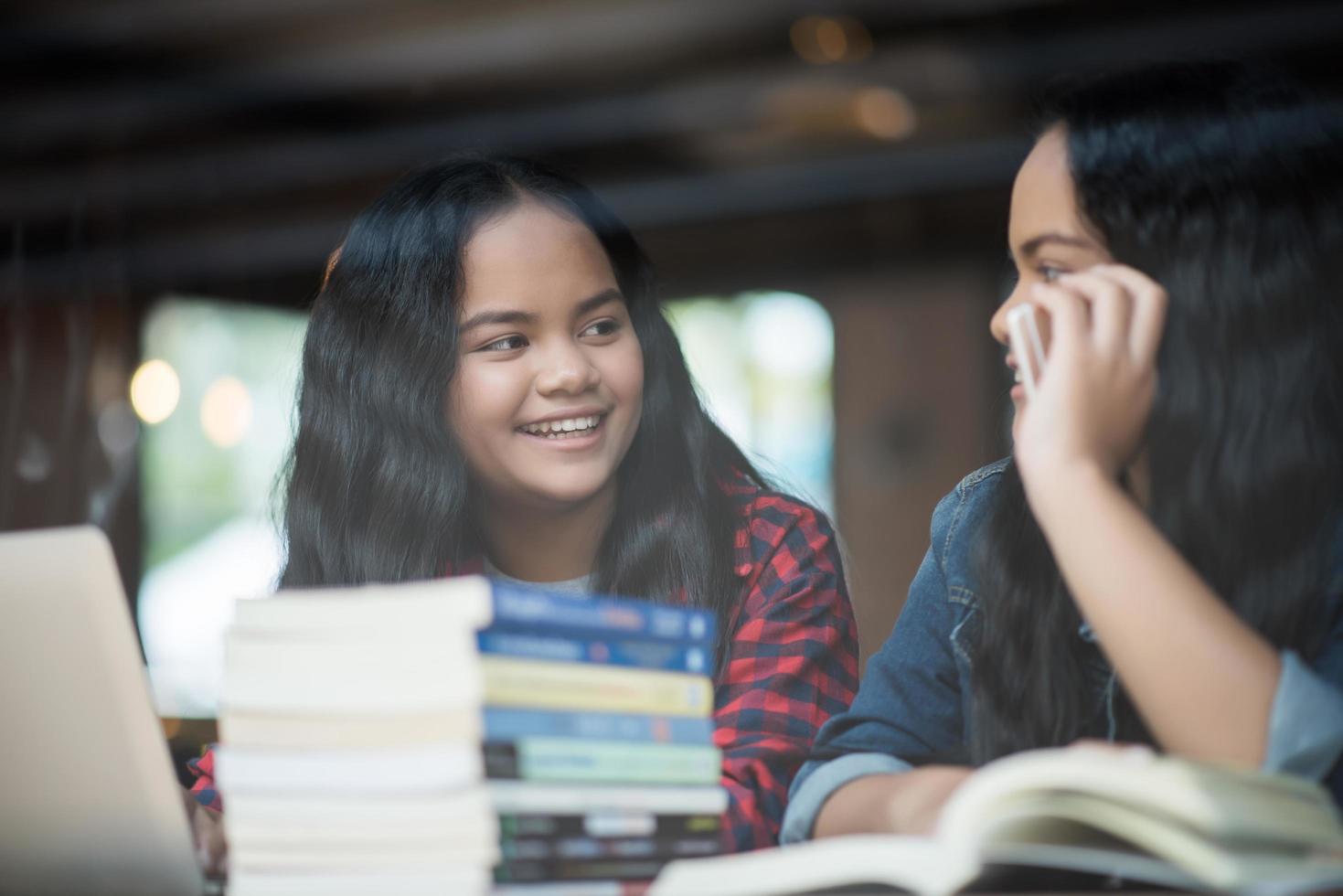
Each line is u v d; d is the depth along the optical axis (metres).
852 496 11.28
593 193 2.37
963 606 1.89
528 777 1.26
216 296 10.05
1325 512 1.60
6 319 9.54
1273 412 1.59
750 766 1.80
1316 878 1.18
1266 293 1.61
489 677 1.24
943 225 10.79
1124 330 1.53
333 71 9.09
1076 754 1.22
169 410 9.81
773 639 2.12
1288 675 1.38
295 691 1.25
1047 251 1.69
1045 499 1.45
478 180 2.26
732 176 10.59
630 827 1.33
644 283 2.36
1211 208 1.62
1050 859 1.14
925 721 1.87
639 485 2.29
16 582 1.42
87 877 1.46
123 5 8.17
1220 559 1.59
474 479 2.26
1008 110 9.66
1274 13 8.21
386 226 2.31
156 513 9.65
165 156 9.71
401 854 1.21
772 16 8.73
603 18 8.59
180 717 2.71
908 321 11.22
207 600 9.64
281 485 2.50
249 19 8.38
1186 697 1.37
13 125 9.35
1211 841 1.14
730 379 11.52
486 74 9.30
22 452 9.40
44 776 1.45
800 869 1.15
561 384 2.15
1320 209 1.64
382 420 2.26
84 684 1.42
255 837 1.25
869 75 9.41
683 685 1.43
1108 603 1.40
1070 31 8.76
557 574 2.30
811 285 11.77
